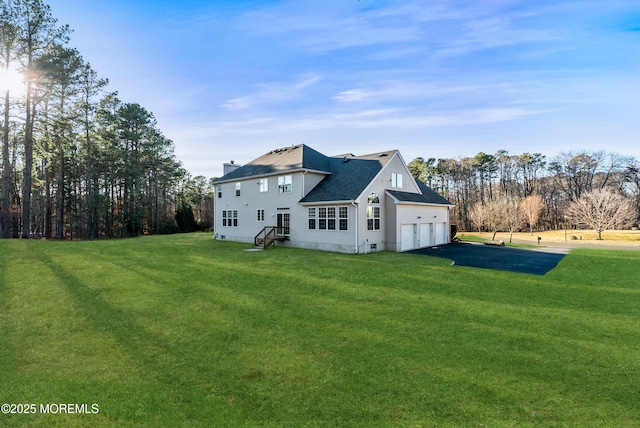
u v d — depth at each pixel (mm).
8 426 4293
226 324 8195
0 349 6707
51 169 36938
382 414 4621
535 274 14312
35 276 12562
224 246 23953
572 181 57719
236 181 29047
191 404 4863
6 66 23328
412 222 23516
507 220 40875
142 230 46719
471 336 7477
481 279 13164
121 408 4738
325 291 11195
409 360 6297
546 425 4359
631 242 34000
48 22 24172
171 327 7984
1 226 24438
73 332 7629
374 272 14211
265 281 12469
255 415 4609
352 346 6938
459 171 61594
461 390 5238
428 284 12250
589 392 5172
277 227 25109
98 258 16438
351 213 20438
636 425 4340
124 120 39625
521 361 6250
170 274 13414
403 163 24844
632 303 10141
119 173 39219
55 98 28234
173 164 50688
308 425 4383
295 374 5770
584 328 7977
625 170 52750
